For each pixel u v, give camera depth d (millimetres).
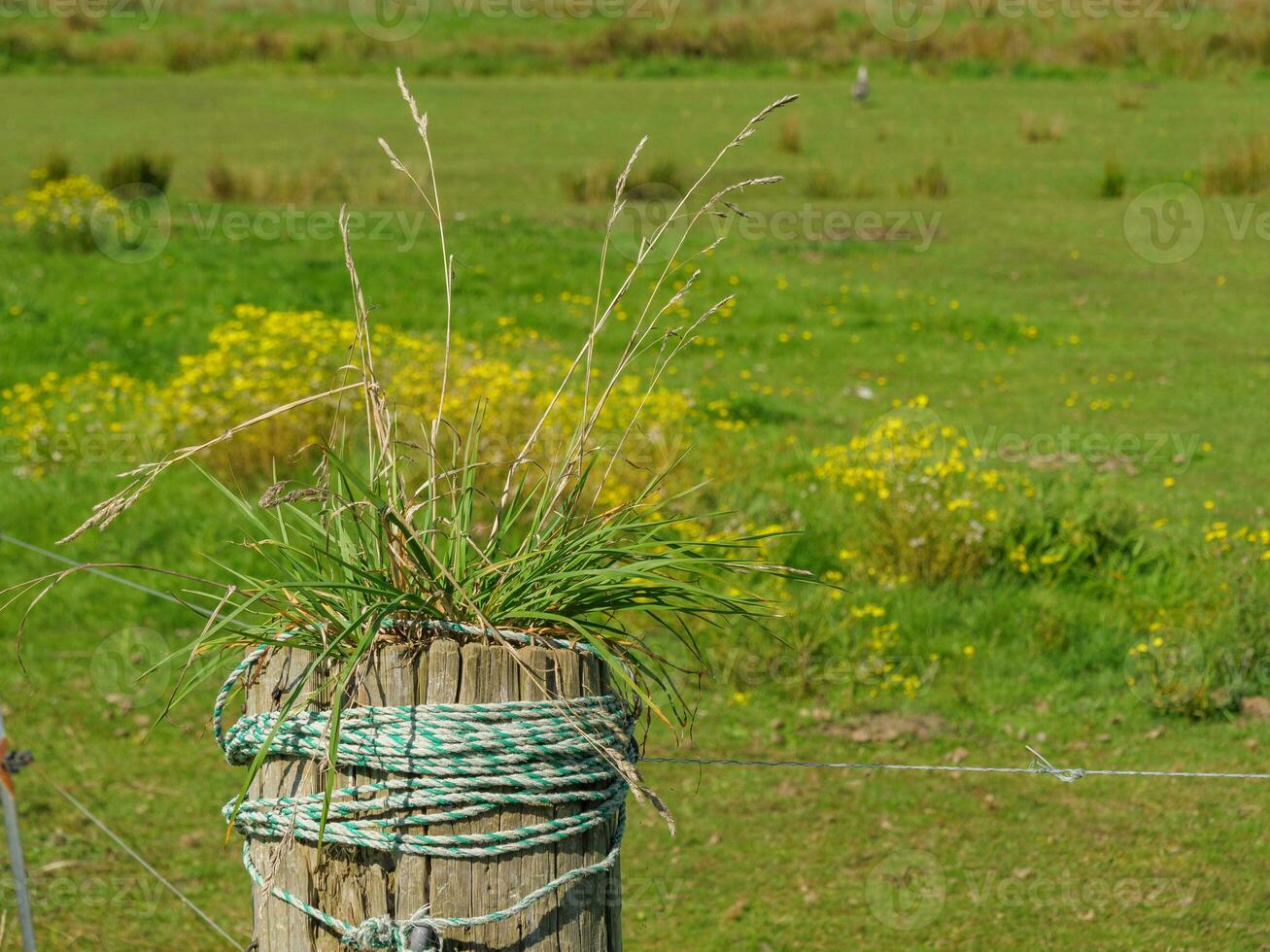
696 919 5703
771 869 6156
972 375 15719
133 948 5234
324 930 2047
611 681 2238
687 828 6578
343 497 2180
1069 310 18250
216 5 44094
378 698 2035
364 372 2230
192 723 7609
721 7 45312
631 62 38656
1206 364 15969
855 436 12891
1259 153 24750
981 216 23328
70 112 30953
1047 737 7660
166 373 14219
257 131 29203
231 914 5652
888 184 25453
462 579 2197
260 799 2096
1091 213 23484
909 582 9422
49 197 19594
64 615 8836
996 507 10141
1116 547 9852
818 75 37625
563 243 20297
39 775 6859
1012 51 38531
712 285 18781
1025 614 9023
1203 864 6234
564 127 30188
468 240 20141
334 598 2191
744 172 26000
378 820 2012
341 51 39062
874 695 8133
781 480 11023
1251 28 39469
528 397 10867
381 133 29141
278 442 10672
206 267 18125
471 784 2012
